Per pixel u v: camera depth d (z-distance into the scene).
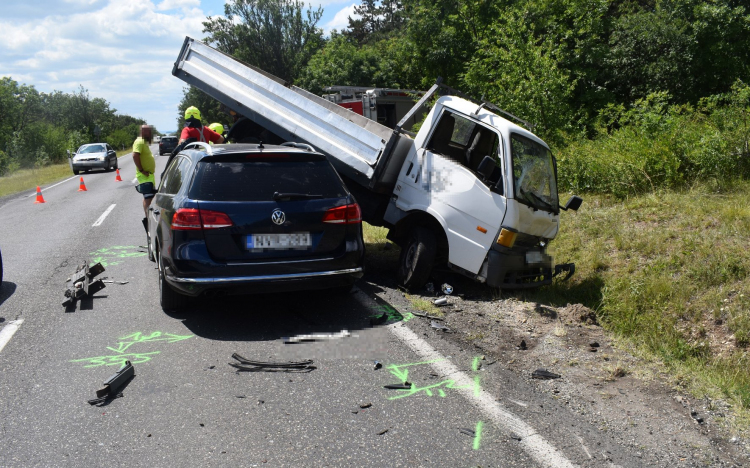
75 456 2.81
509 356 4.31
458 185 6.02
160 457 2.80
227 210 4.57
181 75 9.18
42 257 7.80
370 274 6.94
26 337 4.57
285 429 3.08
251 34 36.03
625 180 9.45
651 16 18.59
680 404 3.55
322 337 4.58
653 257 6.60
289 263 4.68
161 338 4.52
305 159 5.05
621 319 5.25
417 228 6.24
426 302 5.71
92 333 4.65
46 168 36.75
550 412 3.36
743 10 17.30
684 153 9.25
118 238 9.23
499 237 5.74
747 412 3.47
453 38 23.48
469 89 16.39
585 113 15.97
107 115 78.56
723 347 4.79
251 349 4.29
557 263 7.09
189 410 3.30
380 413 3.28
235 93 8.29
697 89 17.55
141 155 9.08
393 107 18.70
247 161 4.85
